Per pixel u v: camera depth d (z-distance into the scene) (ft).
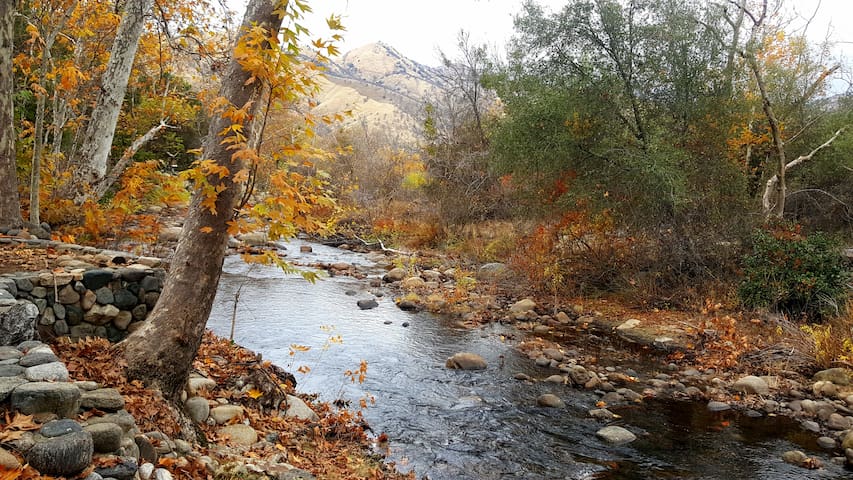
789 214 56.85
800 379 26.53
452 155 69.82
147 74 52.90
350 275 48.32
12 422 8.70
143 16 32.12
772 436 20.99
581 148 41.04
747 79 44.34
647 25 40.45
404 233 65.92
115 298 17.20
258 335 29.22
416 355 28.81
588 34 41.73
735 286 36.99
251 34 13.26
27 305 12.91
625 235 42.75
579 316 38.14
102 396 10.91
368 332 31.96
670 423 22.03
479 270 50.03
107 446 9.39
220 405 16.66
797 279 32.91
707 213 39.63
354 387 23.70
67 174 31.86
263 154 14.62
